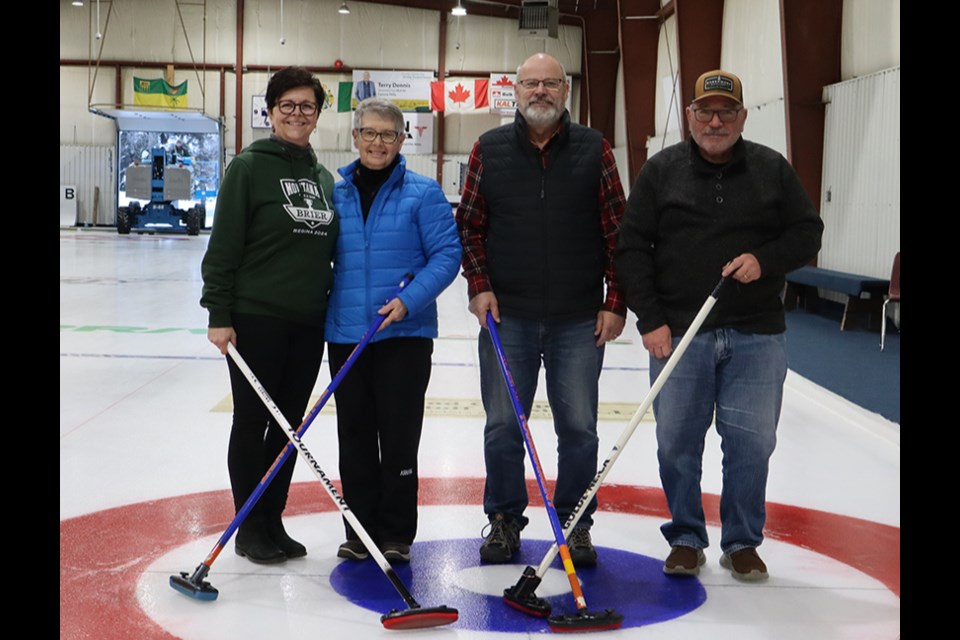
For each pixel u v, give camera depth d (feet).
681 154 10.46
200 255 57.47
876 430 17.60
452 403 19.79
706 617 9.41
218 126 81.05
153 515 12.28
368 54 80.28
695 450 10.59
